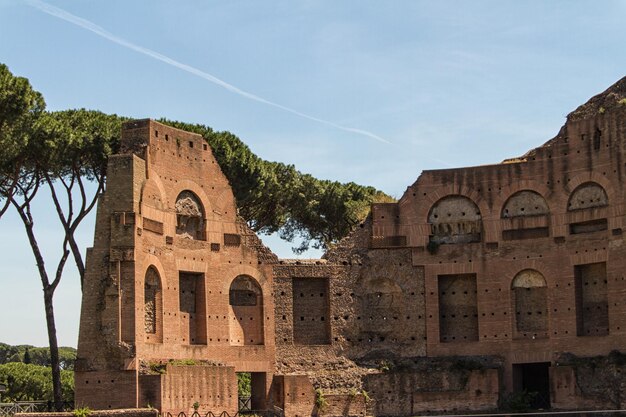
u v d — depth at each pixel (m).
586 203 81.00
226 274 81.25
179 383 71.25
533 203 83.44
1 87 68.94
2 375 103.88
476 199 84.75
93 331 70.38
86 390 69.75
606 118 80.38
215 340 79.50
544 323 82.12
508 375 81.69
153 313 74.75
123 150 75.81
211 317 79.69
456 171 85.44
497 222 83.94
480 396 79.88
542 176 83.12
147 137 75.56
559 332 80.81
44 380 105.19
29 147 76.31
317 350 82.81
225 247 81.69
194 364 74.50
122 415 64.69
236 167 94.81
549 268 81.88
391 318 85.00
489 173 84.81
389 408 80.50
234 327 81.56
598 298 80.62
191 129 93.69
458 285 85.25
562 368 77.69
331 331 83.56
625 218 78.38
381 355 83.81
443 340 84.56
